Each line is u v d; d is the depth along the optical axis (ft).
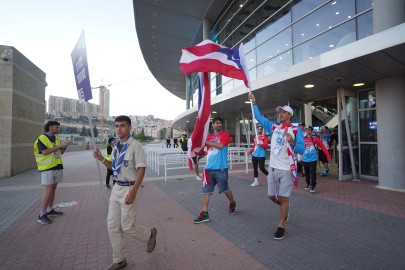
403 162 23.34
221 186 16.03
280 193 13.03
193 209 18.44
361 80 25.63
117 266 10.12
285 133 13.17
